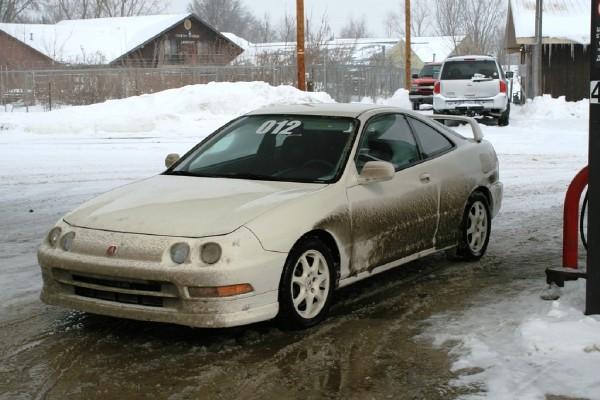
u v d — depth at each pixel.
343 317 5.67
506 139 18.95
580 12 32.88
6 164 14.27
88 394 4.39
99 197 5.82
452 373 4.58
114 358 4.92
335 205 5.55
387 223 6.05
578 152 16.20
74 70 33.84
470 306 5.86
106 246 5.03
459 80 22.92
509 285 6.41
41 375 4.66
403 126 6.67
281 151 6.13
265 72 34.75
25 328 5.49
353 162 5.90
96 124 21.30
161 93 25.75
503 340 5.03
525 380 4.35
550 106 27.22
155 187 5.82
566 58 33.09
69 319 5.68
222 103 25.03
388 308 5.87
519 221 9.05
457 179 6.92
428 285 6.50
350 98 37.53
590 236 5.12
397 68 46.19
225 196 5.45
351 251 5.72
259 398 4.31
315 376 4.60
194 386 4.48
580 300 5.51
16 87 34.62
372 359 4.85
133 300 5.02
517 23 32.34
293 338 5.23
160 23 50.34
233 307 4.85
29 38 48.84
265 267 4.97
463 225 7.06
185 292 4.83
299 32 26.44
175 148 17.11
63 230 5.31
